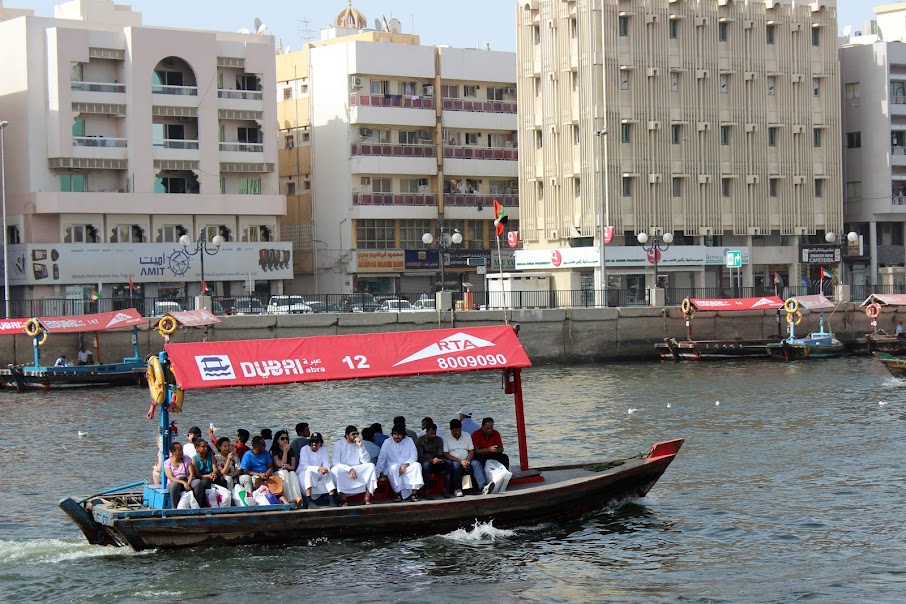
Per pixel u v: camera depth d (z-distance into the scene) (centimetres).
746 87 10325
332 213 10750
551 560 3039
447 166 10931
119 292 9425
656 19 9944
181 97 9606
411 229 10888
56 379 6900
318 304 8494
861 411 5488
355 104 10519
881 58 10981
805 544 3170
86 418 5619
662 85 9988
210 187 9775
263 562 3023
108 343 7556
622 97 9850
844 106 11219
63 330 7044
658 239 9956
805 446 4534
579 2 9819
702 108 10150
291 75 11250
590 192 9825
